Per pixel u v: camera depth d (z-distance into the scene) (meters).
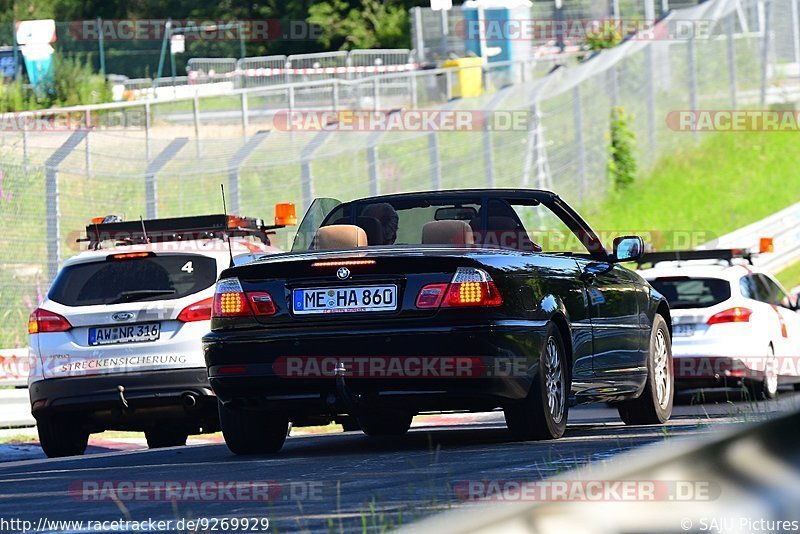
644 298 32.16
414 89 118.81
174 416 36.09
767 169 136.50
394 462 22.12
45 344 36.62
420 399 24.27
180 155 89.25
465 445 25.84
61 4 189.62
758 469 2.87
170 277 36.62
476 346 23.84
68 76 118.19
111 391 35.81
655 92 134.88
